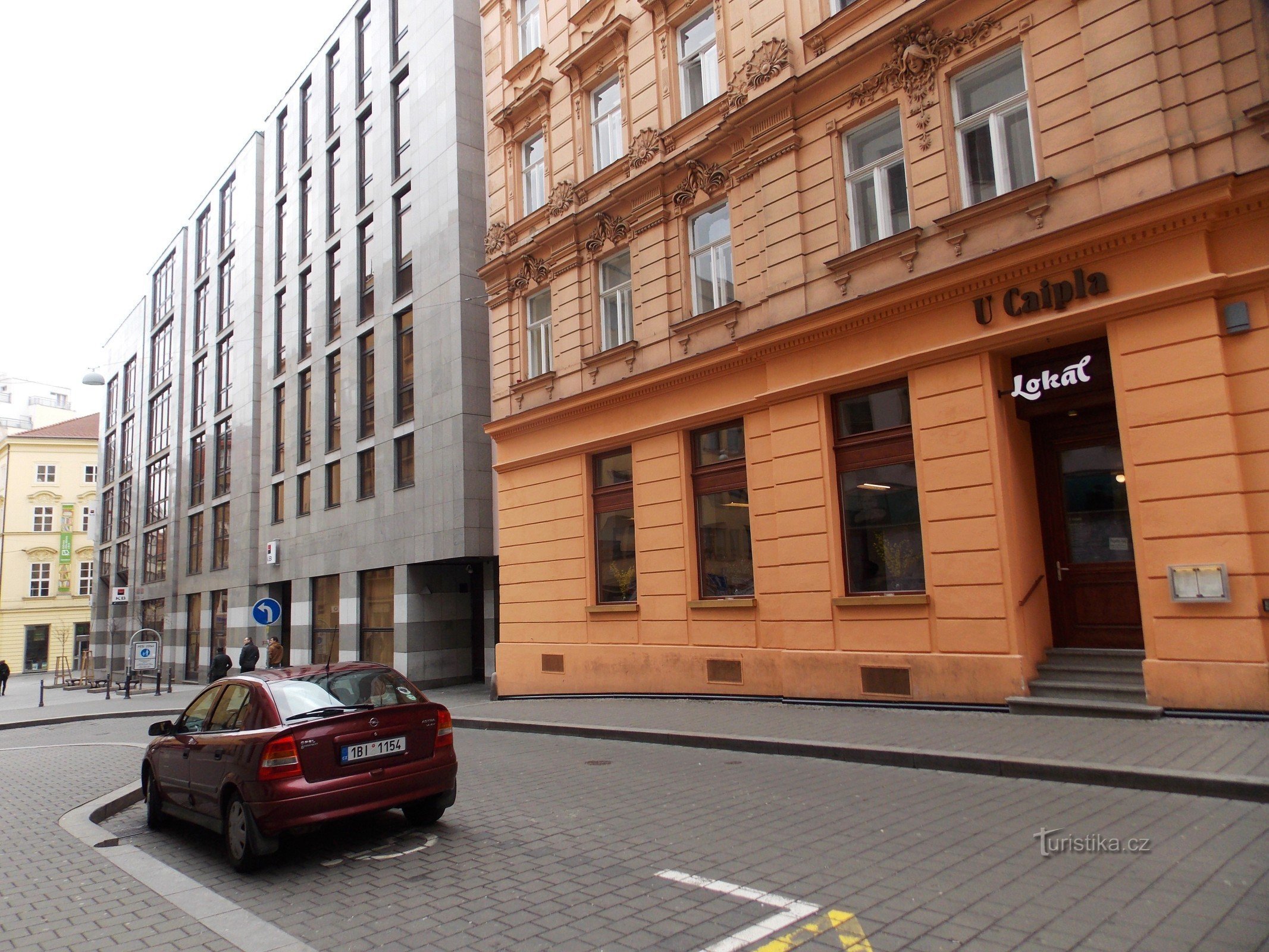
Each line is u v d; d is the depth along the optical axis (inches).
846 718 430.0
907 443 462.6
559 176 714.8
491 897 213.6
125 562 1886.1
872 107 484.1
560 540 682.2
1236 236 350.0
